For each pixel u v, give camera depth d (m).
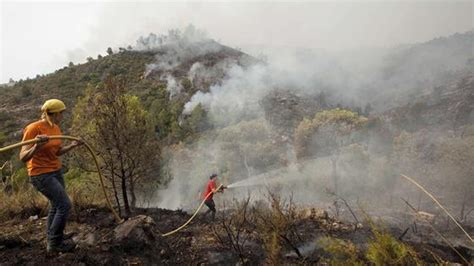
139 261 4.57
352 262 3.96
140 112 6.96
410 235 7.11
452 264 4.77
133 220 5.08
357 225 6.82
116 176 6.92
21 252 4.58
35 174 4.39
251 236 5.73
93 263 4.37
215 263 4.90
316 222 6.78
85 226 5.58
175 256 4.98
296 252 5.05
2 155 12.98
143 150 6.77
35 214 6.24
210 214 8.17
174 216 6.87
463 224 9.26
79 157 6.57
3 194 6.79
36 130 4.43
